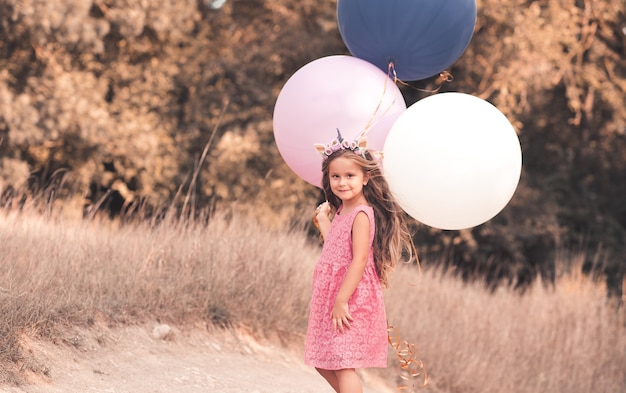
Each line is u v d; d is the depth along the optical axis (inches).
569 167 802.8
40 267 213.3
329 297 156.7
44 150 665.6
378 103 167.8
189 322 237.3
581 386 336.8
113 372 190.2
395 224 159.2
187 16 724.7
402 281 349.7
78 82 671.1
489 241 732.7
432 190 152.0
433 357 304.2
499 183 151.6
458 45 174.6
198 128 740.7
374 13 168.6
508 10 676.1
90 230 271.0
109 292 226.5
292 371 240.5
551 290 412.2
